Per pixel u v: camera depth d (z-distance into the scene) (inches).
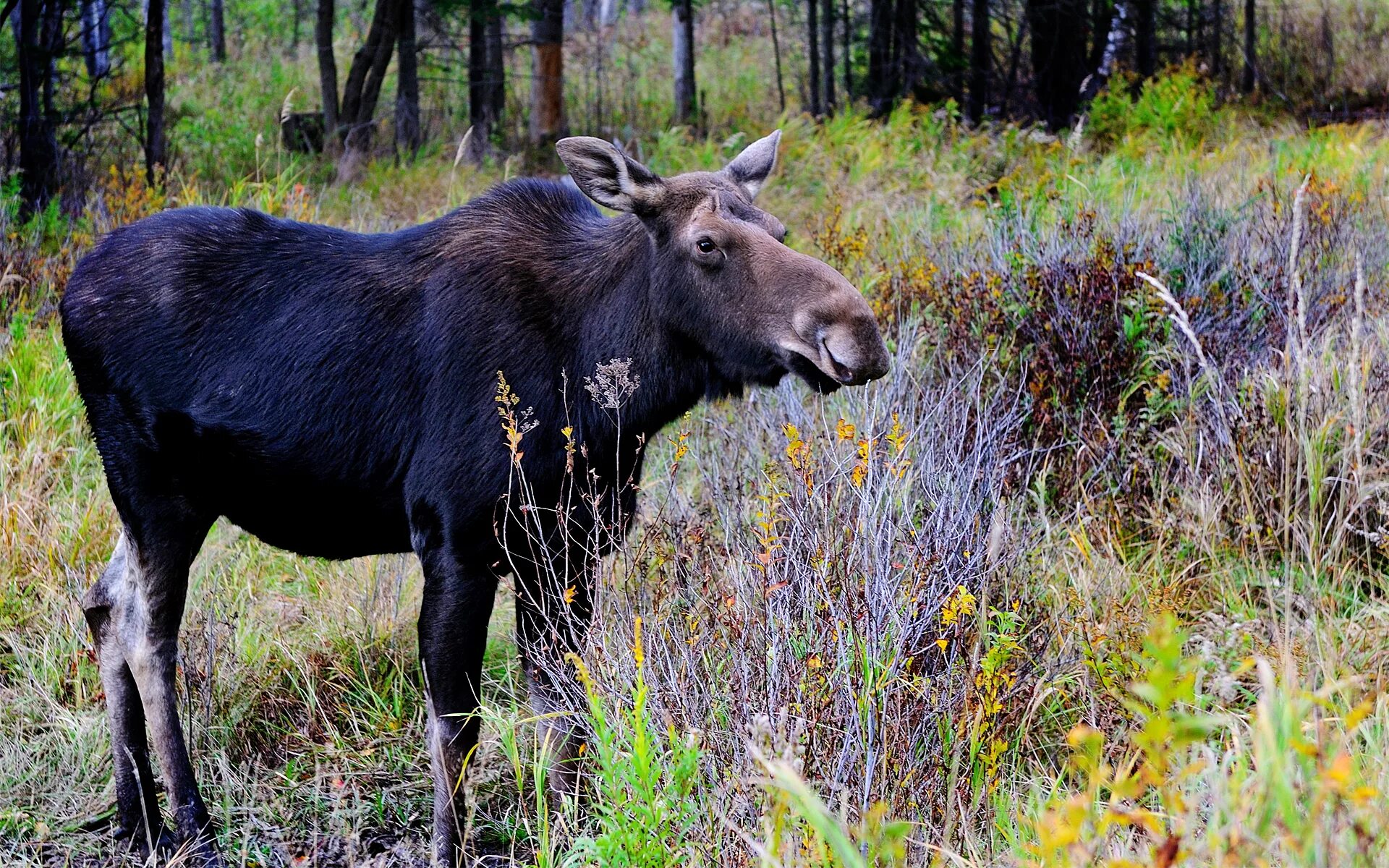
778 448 305.3
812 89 1053.2
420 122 971.9
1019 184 558.9
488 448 228.7
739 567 232.2
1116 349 353.1
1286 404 308.2
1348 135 763.4
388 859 244.4
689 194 232.2
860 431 293.0
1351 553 296.5
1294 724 134.5
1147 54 1033.5
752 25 1561.3
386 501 240.2
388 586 311.6
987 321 368.2
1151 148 781.9
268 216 252.5
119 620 253.3
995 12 1061.8
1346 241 436.8
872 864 165.0
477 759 263.3
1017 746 226.8
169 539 250.4
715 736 204.7
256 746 276.1
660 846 184.5
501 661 298.2
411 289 237.9
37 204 582.6
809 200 664.4
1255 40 1107.9
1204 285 380.2
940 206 574.9
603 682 218.4
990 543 236.7
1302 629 260.4
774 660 205.0
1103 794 218.7
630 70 1270.9
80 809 260.4
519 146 934.4
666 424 248.7
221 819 255.9
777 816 163.3
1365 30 1160.2
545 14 944.9
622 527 241.3
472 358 231.3
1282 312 354.9
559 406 233.3
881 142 781.9
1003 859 192.4
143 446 247.0
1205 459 319.9
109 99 812.6
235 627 296.4
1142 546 309.6
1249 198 468.8
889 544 225.3
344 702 287.0
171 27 1644.9
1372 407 313.3
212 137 856.9
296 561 336.8
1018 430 329.7
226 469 243.6
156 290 243.4
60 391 380.8
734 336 228.8
